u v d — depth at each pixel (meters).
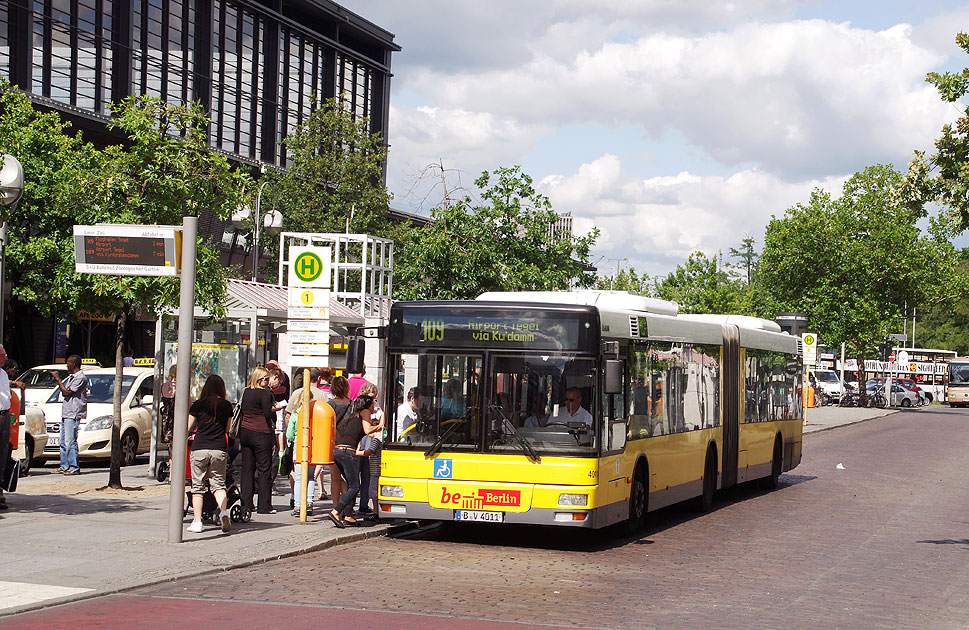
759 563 13.36
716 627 9.43
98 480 19.27
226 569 11.48
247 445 15.33
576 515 13.69
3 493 16.69
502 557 13.23
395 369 14.39
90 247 13.02
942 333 132.75
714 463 19.41
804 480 25.94
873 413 63.66
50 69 42.03
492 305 14.21
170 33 49.22
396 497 14.16
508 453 13.88
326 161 44.53
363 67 67.00
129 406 23.22
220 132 53.41
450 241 28.31
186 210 18.28
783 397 24.53
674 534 15.95
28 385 23.53
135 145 18.28
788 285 71.69
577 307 14.09
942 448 37.34
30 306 35.53
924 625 9.92
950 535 16.59
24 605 9.21
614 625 9.37
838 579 12.35
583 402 13.93
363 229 43.72
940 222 14.91
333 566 12.04
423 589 10.74
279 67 58.03
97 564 11.27
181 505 12.84
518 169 29.19
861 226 69.56
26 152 25.69
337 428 14.88
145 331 40.72
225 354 19.08
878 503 20.95
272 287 27.97
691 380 18.19
